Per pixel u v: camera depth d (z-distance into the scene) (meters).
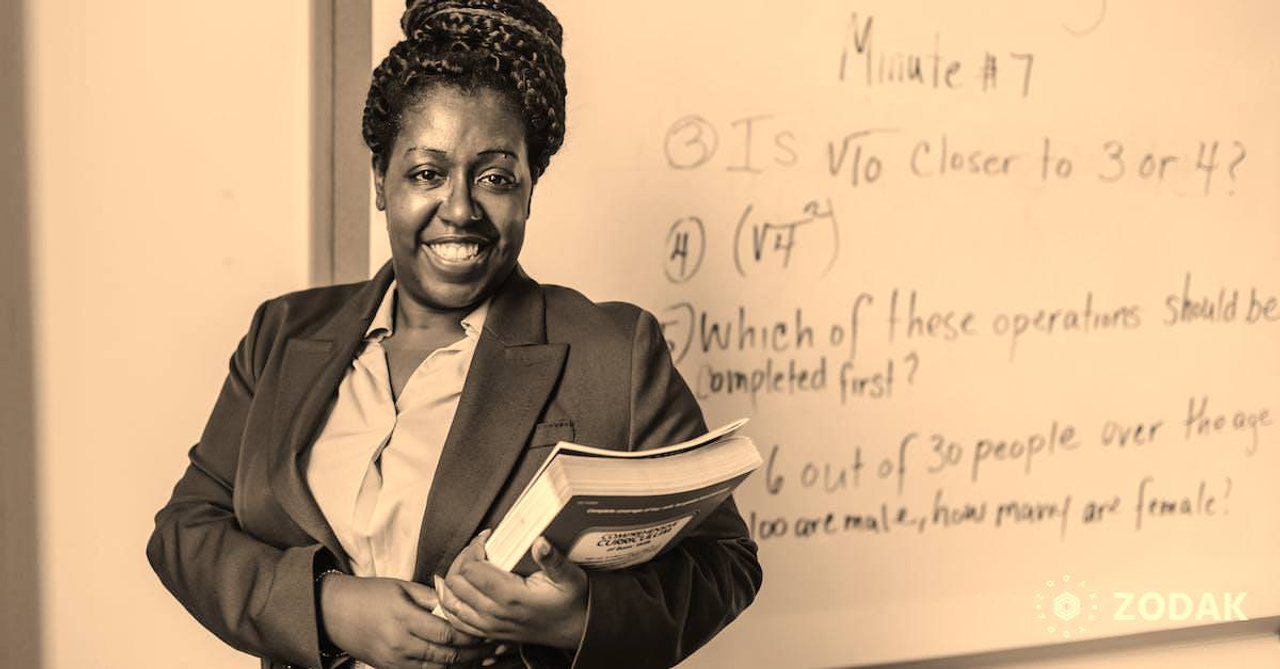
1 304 1.26
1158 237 1.65
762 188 1.46
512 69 0.85
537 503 0.72
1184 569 1.69
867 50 1.49
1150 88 1.63
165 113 1.29
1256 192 1.70
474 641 0.81
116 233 1.29
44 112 1.26
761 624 1.50
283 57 1.31
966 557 1.59
